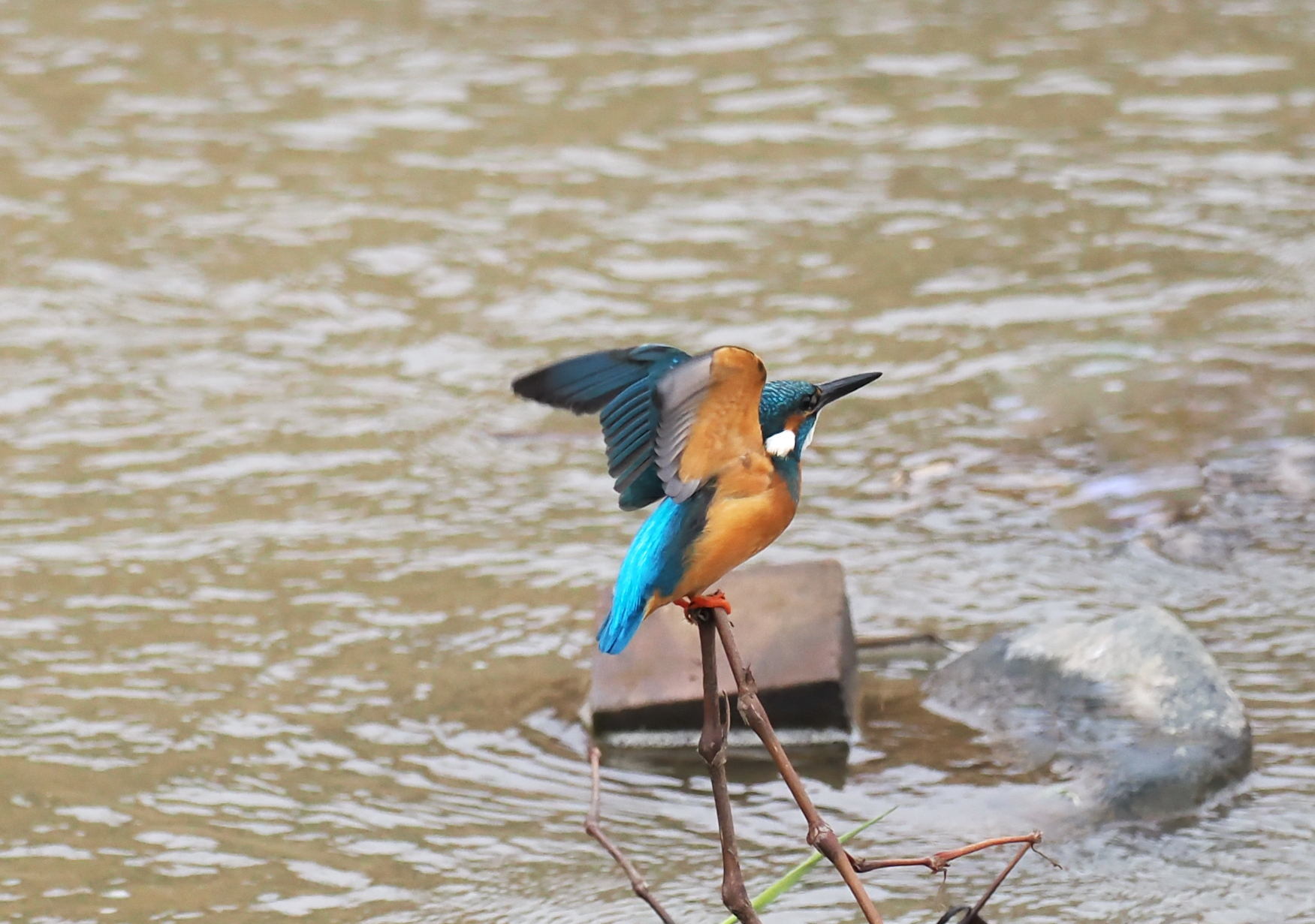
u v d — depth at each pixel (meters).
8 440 13.64
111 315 16.05
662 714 9.41
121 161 19.66
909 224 17.73
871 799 8.84
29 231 17.81
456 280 16.72
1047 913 7.76
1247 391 13.73
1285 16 23.97
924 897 7.91
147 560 11.71
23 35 23.86
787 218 17.97
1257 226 17.30
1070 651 9.71
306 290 16.52
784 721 9.42
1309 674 9.92
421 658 10.45
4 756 9.30
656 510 5.85
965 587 11.20
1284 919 7.63
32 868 8.28
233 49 23.36
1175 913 7.71
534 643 10.60
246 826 8.68
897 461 13.10
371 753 9.41
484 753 9.42
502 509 12.53
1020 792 8.80
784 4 25.00
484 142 20.20
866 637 10.49
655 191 18.78
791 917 7.80
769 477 5.70
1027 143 19.77
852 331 15.35
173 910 7.95
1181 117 20.39
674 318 15.70
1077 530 11.93
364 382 14.74
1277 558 11.38
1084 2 24.80
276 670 10.30
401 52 23.19
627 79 22.11
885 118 20.64
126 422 13.97
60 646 10.55
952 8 24.66
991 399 14.00
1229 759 8.91
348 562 11.70
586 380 5.85
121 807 8.84
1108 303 15.66
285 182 19.14
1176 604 10.86
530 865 8.33
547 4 25.12
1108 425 13.41
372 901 8.03
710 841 8.52
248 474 13.10
